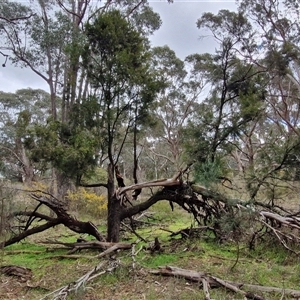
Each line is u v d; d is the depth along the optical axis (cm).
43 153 585
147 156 2388
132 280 428
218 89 718
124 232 772
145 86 618
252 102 644
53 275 467
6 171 762
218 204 635
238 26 754
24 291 414
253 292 384
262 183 621
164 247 614
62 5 1253
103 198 1190
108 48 612
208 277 411
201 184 616
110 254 543
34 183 1176
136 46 635
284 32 1465
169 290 391
